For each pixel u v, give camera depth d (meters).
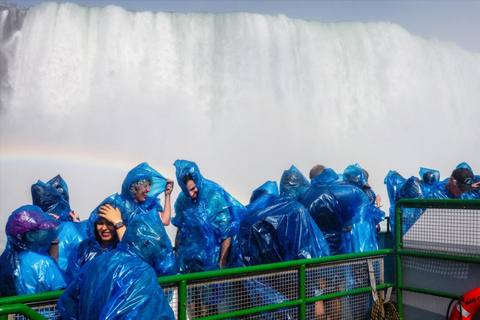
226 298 3.19
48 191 4.08
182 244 3.96
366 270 4.03
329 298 3.67
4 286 2.79
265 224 3.75
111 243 3.12
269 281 3.40
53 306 2.57
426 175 6.86
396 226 4.22
